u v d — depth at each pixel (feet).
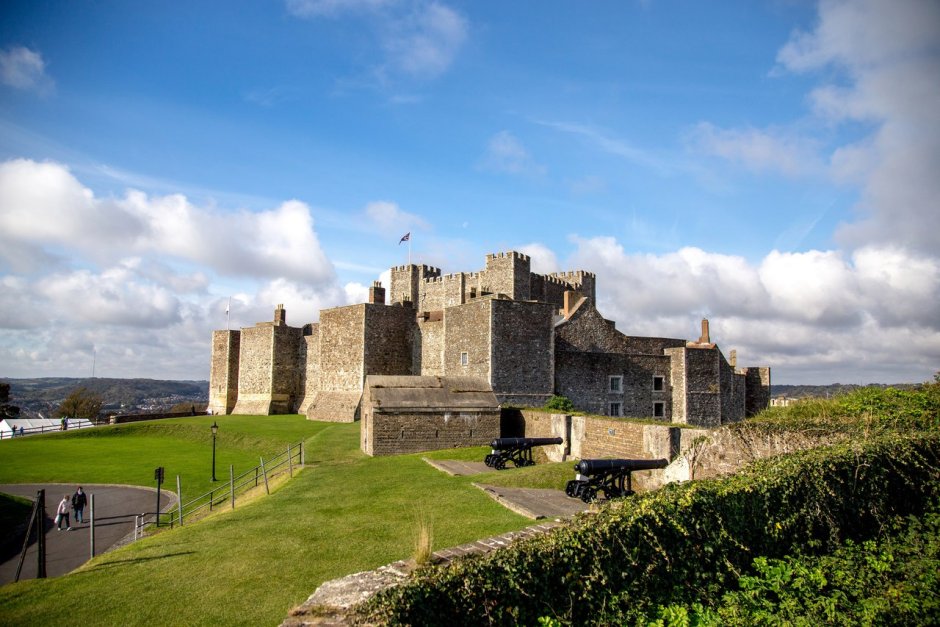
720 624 25.49
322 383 175.52
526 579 22.44
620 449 66.33
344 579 22.88
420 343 164.55
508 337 124.98
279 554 38.68
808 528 32.50
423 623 19.54
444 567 21.91
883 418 49.03
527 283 206.08
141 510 87.97
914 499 38.88
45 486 105.81
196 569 37.22
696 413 144.56
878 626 25.86
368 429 90.74
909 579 29.63
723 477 32.86
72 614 31.42
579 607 23.67
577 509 46.37
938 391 52.21
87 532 78.43
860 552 32.73
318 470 75.82
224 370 219.82
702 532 28.25
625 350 153.38
